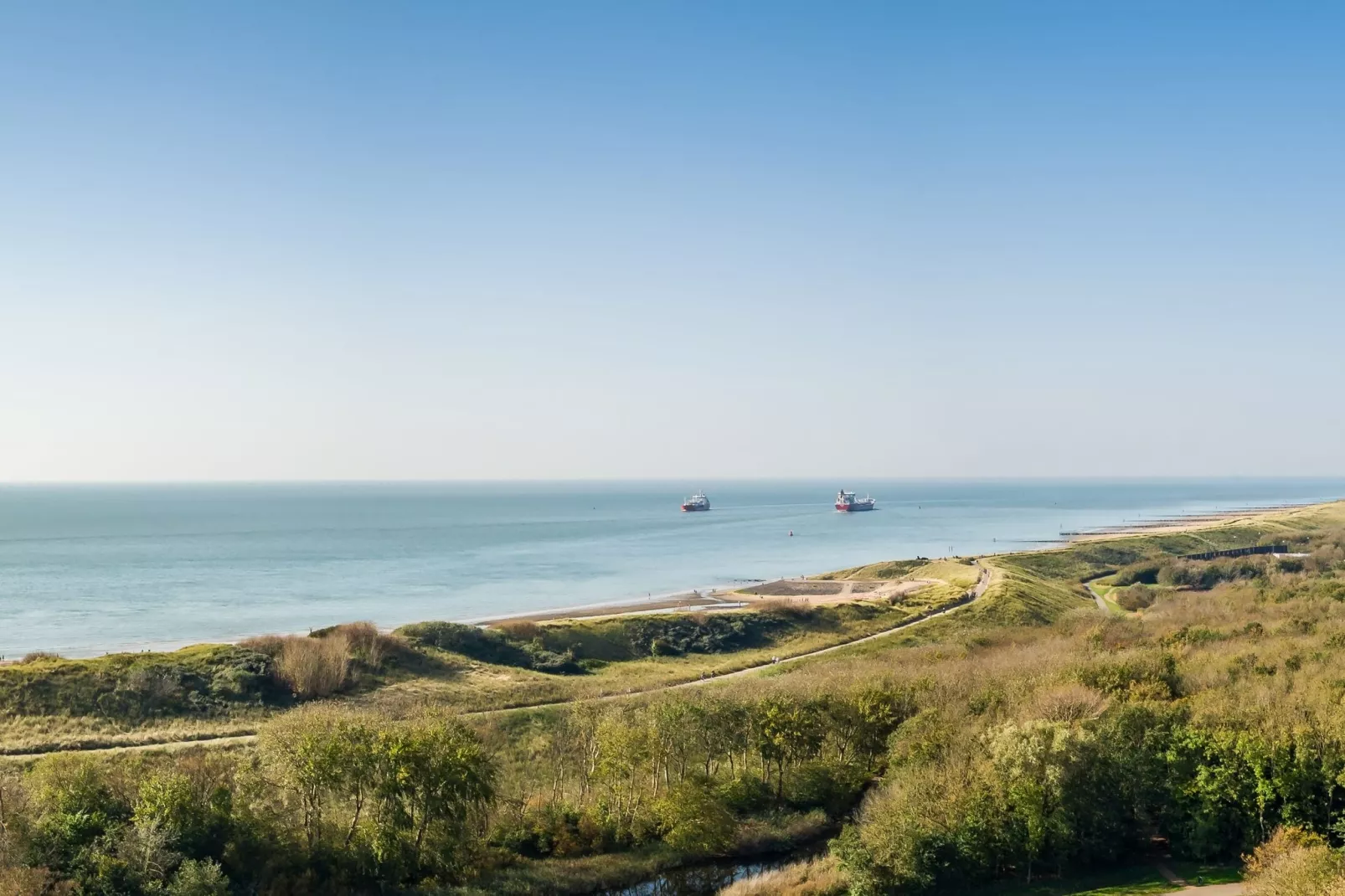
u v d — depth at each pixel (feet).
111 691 307.78
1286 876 148.77
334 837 191.62
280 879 176.45
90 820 173.17
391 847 188.55
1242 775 184.96
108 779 189.26
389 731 202.08
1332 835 173.99
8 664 330.95
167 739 280.92
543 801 227.61
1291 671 252.62
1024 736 196.65
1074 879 181.88
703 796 219.20
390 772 193.67
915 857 175.01
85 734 276.82
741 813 231.50
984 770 196.03
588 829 216.33
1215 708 211.82
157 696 310.86
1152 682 250.16
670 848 214.48
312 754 192.13
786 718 242.17
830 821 230.89
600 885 198.80
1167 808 191.72
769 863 212.64
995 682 266.36
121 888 162.40
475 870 196.54
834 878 188.03
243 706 322.55
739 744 245.04
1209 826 184.34
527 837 211.20
